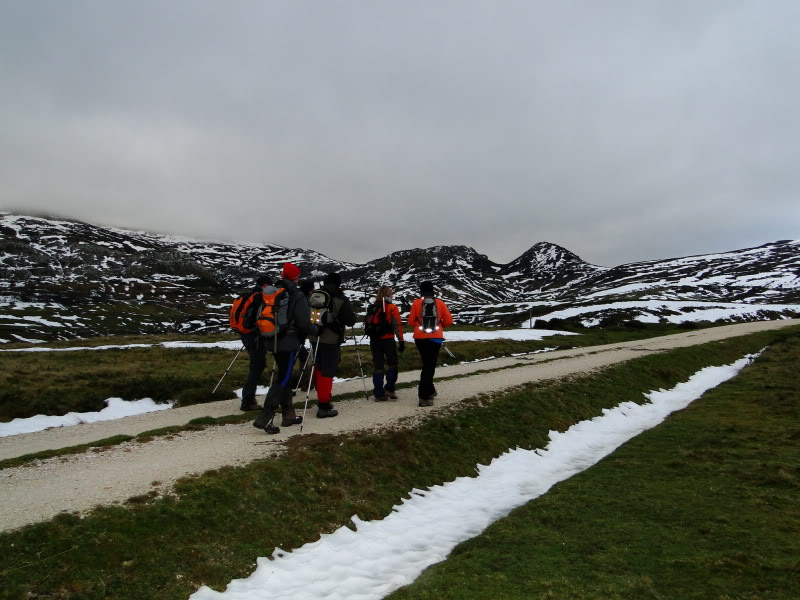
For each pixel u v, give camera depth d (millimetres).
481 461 11797
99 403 16297
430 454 11312
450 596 6238
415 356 27203
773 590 6172
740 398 19062
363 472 9867
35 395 15906
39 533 6211
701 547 7457
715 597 6109
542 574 6805
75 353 28594
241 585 6301
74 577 5699
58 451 9797
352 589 6438
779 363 28531
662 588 6406
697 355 29641
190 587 6039
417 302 14547
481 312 154125
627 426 16188
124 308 176000
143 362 24875
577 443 14102
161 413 14484
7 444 11414
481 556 7438
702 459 11688
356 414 13219
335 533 7898
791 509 8641
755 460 11297
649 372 23391
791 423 14531
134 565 6102
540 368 23125
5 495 7422
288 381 11383
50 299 170375
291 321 11133
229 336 49562
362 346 32594
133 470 8625
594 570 6906
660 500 9391
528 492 10531
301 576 6684
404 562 7387
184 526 6980
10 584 5355
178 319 168375
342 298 12961
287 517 7949
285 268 11625
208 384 18312
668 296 147625
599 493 9977
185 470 8609
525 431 13938
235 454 9609
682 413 17203
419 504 9469
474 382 18828
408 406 14320
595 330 61625
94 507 6992
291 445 10234
